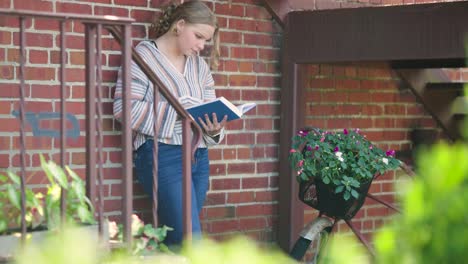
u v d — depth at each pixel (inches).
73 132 172.7
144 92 168.2
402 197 40.1
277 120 211.3
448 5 183.8
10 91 165.3
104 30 177.2
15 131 165.6
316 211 227.0
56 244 41.2
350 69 231.0
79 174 173.8
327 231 190.7
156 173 139.2
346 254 39.9
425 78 242.4
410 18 188.7
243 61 203.9
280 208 209.8
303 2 214.2
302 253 185.8
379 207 243.1
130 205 129.1
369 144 190.7
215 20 173.9
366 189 186.5
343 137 189.5
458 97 247.9
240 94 203.6
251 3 205.3
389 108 241.3
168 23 173.6
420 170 42.1
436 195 38.6
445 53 184.1
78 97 174.2
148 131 166.4
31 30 167.3
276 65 210.5
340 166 183.9
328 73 225.3
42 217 124.8
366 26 194.9
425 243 38.9
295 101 206.5
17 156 165.8
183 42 171.5
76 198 131.9
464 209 38.1
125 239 128.2
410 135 247.4
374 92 237.3
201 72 178.2
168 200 168.6
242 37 203.6
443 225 38.5
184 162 142.2
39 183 168.1
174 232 168.4
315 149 184.1
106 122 177.8
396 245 39.4
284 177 208.2
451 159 38.4
